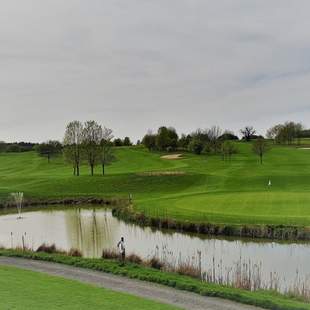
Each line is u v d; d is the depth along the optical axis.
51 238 55.50
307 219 52.12
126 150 180.38
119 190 101.12
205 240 50.44
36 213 77.94
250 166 131.62
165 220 58.72
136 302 25.55
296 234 48.31
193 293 27.88
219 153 173.25
